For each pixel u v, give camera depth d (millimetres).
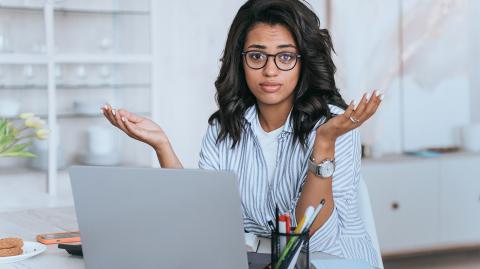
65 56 4172
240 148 1886
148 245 1345
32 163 4102
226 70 1857
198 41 4812
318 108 1760
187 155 4848
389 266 4469
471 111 5020
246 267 1277
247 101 1873
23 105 4078
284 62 1696
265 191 1834
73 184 1384
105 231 1381
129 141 4352
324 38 1745
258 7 1697
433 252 4820
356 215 1771
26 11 4074
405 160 4570
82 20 4289
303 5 1719
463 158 4699
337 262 1519
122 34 4363
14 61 4035
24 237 1866
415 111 4887
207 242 1290
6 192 4016
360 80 4738
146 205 1318
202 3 4797
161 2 4691
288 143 1801
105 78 4324
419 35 4863
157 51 4707
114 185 1337
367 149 4727
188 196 1274
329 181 1567
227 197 1241
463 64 4977
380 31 4773
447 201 4680
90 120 4301
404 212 4578
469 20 4969
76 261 1623
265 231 1849
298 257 1419
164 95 4742
